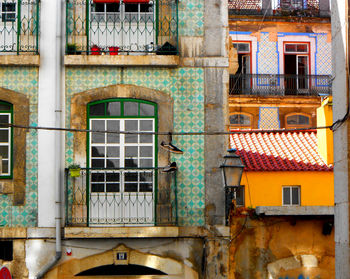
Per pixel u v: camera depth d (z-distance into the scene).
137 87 13.54
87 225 13.22
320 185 16.34
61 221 13.20
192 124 13.52
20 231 13.11
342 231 11.81
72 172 13.03
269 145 17.97
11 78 13.44
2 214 13.20
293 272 13.98
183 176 13.42
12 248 13.14
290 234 14.05
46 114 13.38
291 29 30.34
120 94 13.52
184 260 13.24
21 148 13.31
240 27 30.16
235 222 13.95
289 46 30.33
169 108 13.53
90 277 13.21
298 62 30.36
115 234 12.89
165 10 13.88
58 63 13.48
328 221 14.05
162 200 13.35
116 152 13.53
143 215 13.37
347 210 11.55
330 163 16.61
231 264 13.78
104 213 13.34
